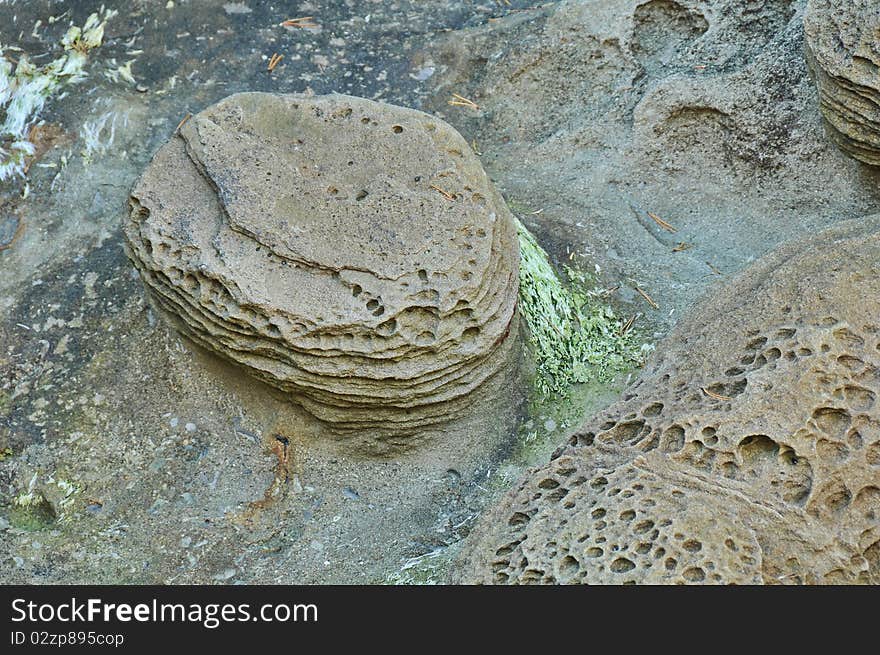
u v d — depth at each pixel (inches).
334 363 60.9
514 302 63.7
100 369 63.9
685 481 55.3
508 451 64.7
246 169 62.1
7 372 64.0
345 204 61.8
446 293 60.8
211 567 60.9
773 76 69.9
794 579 53.7
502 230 64.1
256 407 63.7
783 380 56.1
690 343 59.8
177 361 63.9
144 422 63.2
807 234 62.3
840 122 66.5
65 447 62.7
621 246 69.8
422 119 64.3
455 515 62.8
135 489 62.2
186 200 62.1
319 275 60.7
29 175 69.1
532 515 56.6
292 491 63.1
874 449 55.1
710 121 71.3
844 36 65.0
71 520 61.7
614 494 55.5
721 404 56.5
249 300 60.1
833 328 56.8
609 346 67.0
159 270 61.4
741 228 69.5
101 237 67.2
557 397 65.8
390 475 64.0
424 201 62.1
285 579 60.7
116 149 70.3
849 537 54.4
